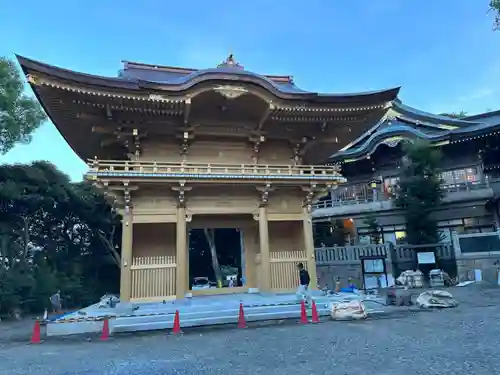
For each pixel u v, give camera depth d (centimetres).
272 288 1825
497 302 1736
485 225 3344
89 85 1505
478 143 3528
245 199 1877
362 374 675
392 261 2822
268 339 1066
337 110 1866
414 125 4112
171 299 1639
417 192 3102
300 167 1927
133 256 1803
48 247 3494
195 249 4369
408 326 1201
